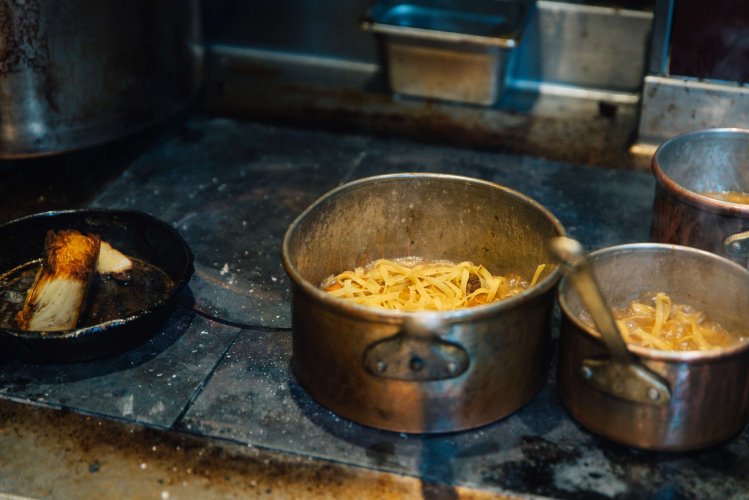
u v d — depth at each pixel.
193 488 1.58
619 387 1.51
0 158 2.45
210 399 1.77
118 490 1.58
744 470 1.61
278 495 1.57
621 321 1.73
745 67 2.53
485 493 1.56
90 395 1.78
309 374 1.70
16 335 1.73
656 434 1.56
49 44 2.34
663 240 1.98
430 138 2.79
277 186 2.52
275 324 1.99
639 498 1.55
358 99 3.04
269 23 3.27
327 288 1.90
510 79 3.06
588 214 2.39
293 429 1.70
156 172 2.58
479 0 3.01
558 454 1.64
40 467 1.62
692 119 2.63
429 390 1.57
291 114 2.94
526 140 2.78
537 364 1.68
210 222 2.35
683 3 2.47
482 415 1.64
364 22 2.87
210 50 3.34
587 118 2.92
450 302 1.79
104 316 1.94
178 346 1.92
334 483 1.59
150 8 2.51
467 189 1.90
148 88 2.60
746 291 1.68
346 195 1.88
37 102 2.40
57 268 1.88
